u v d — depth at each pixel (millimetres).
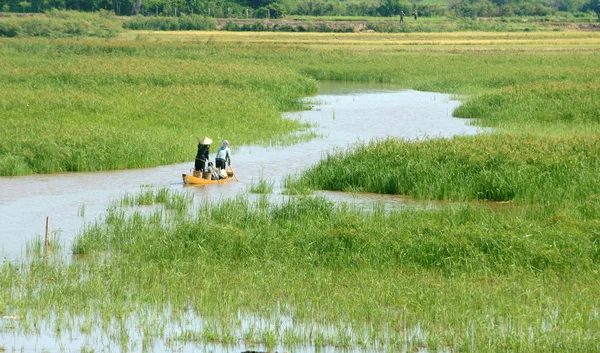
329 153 87438
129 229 52812
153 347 34406
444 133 103562
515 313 37250
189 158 84375
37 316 37438
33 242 51344
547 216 57969
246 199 63344
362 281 42188
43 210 61031
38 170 76438
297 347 34250
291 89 150625
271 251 47844
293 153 88375
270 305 39062
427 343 34500
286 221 55125
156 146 84375
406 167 71438
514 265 44562
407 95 153875
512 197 66688
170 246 48375
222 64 178625
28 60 187250
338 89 165875
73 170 77750
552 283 42219
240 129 101625
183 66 170375
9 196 65812
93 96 117375
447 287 41375
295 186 70438
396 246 47656
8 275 42781
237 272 44219
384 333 35562
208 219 55656
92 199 65125
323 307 38469
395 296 39844
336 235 49375
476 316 36938
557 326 36062
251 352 33844
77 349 34094
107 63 175125
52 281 42438
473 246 47125
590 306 38812
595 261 45938
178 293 40562
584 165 70438
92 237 50031
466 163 72562
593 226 52000
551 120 111062
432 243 47406
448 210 58375
